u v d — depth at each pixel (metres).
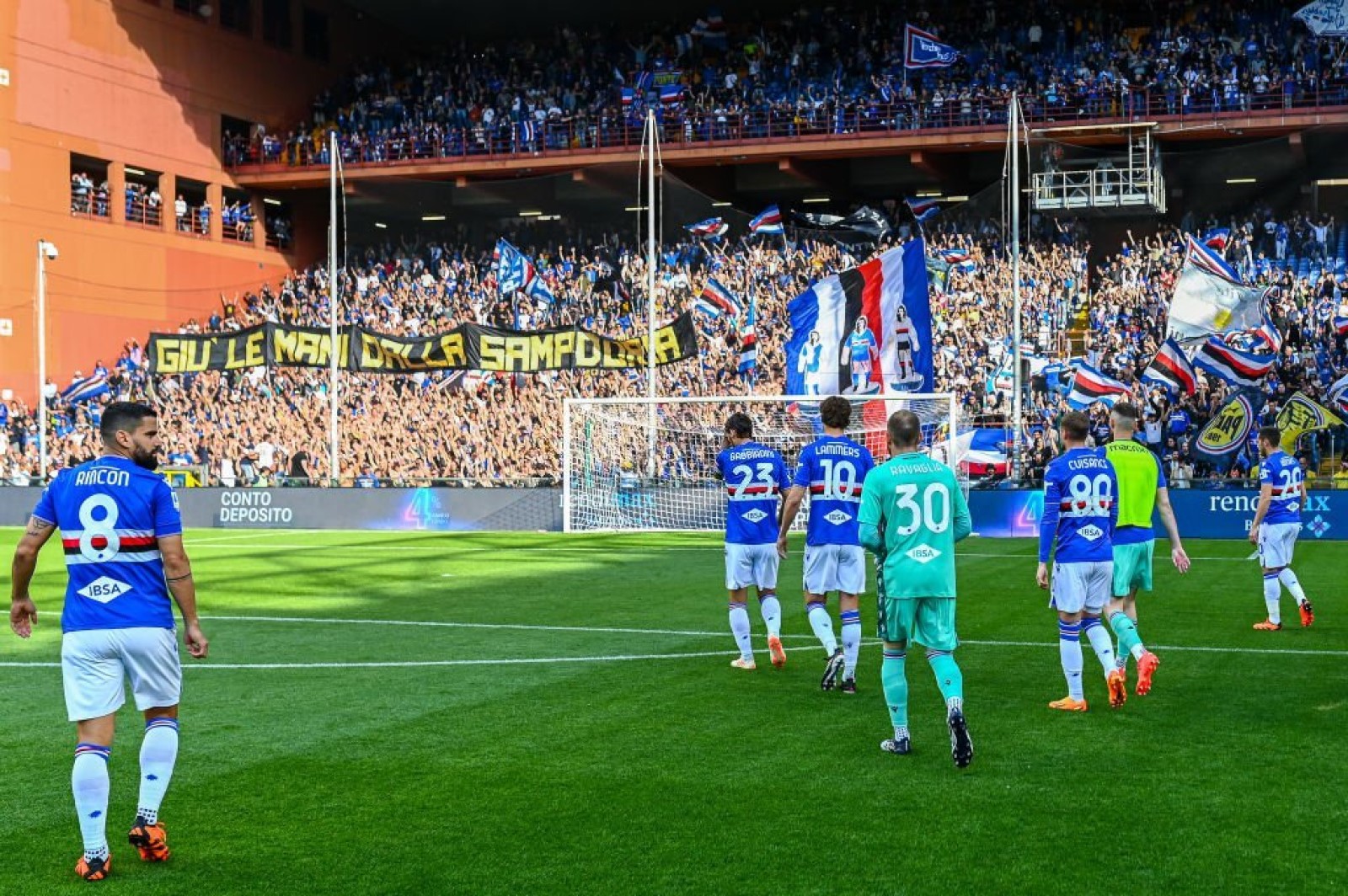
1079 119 38.78
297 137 47.41
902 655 7.71
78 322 42.34
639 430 30.95
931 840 6.07
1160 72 40.06
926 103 40.56
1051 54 42.47
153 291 44.59
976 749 7.85
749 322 36.41
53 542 26.23
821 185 43.62
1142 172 37.75
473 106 47.09
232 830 6.36
